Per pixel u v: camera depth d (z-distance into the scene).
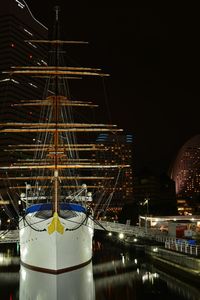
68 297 35.41
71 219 42.34
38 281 41.66
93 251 74.06
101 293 36.91
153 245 60.69
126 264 55.41
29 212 45.25
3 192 157.12
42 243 41.03
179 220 100.56
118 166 56.34
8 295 36.72
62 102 58.03
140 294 36.44
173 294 36.31
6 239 71.81
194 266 40.44
